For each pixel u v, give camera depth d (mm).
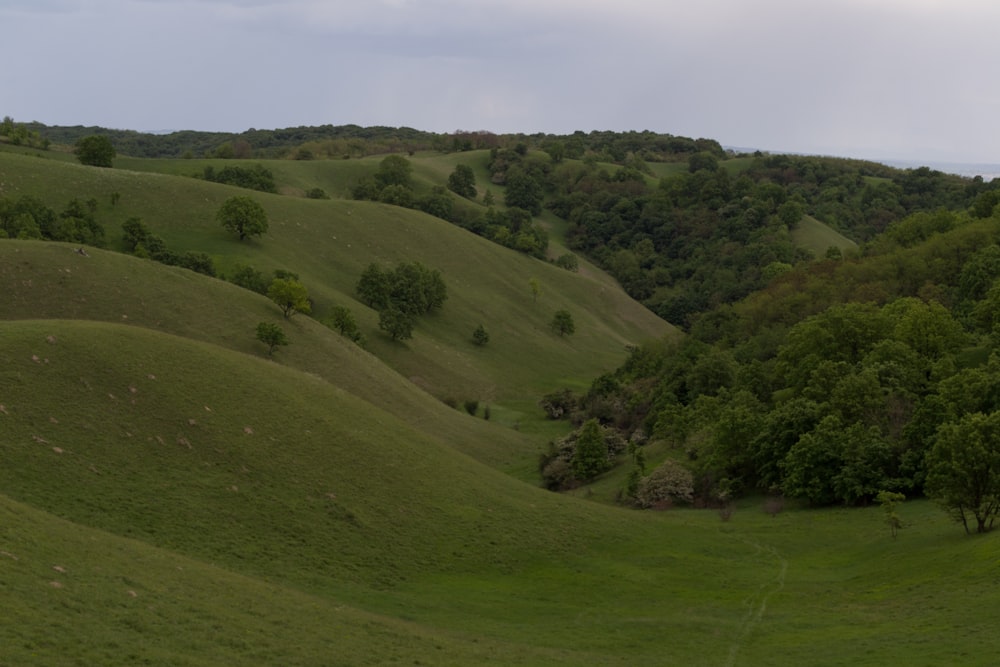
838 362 80125
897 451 63438
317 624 32562
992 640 31234
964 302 100562
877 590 43062
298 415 58219
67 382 49969
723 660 33750
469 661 31516
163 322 94312
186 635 27609
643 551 53438
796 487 65312
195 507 44406
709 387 98625
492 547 50156
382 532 48406
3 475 40688
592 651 35031
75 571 29938
